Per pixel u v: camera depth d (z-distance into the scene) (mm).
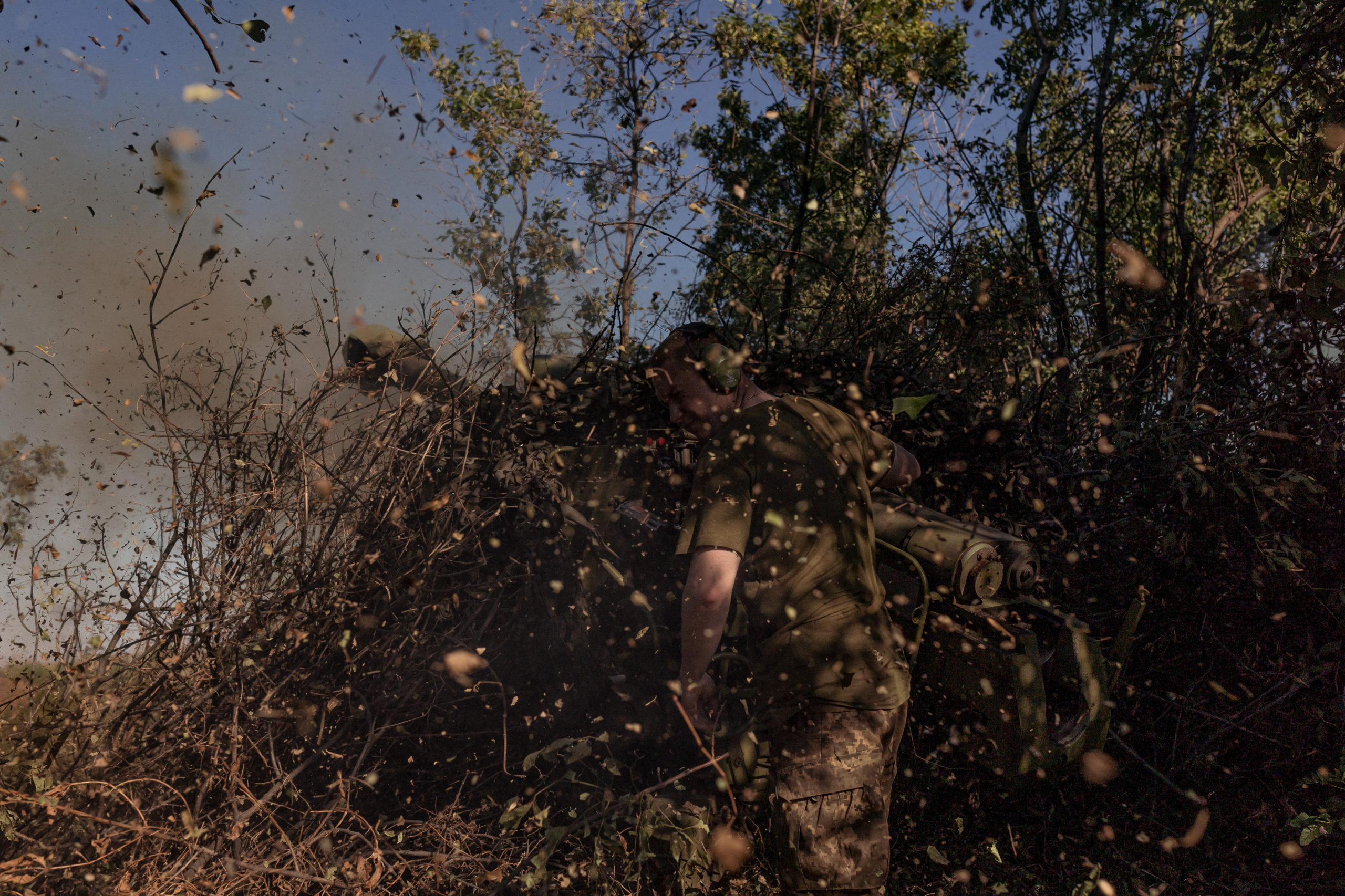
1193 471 2785
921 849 2363
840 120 6145
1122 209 5199
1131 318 3814
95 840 1748
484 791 2355
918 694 2391
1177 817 2508
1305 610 2750
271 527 2203
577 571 2389
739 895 2139
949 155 4898
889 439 2408
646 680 2375
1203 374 3242
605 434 2682
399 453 2406
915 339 3695
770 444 1831
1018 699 1979
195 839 1785
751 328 3143
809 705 1767
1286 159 2891
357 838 2066
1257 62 3381
